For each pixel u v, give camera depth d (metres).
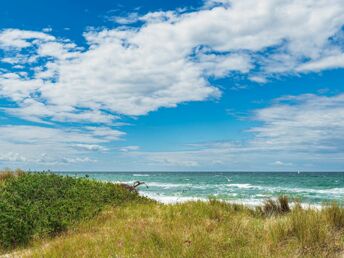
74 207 13.60
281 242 8.34
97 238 9.17
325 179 93.19
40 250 8.62
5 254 9.63
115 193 16.95
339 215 9.73
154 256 7.34
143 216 12.23
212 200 14.66
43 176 17.78
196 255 7.35
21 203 13.63
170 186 58.62
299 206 11.79
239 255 7.20
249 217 12.30
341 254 7.60
